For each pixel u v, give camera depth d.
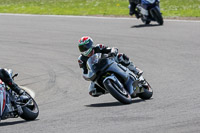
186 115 25.78
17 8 104.12
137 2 73.06
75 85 41.34
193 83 38.38
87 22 79.44
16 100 27.36
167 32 66.00
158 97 33.41
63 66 50.56
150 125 23.55
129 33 67.12
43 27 77.75
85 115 27.81
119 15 85.69
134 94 32.09
